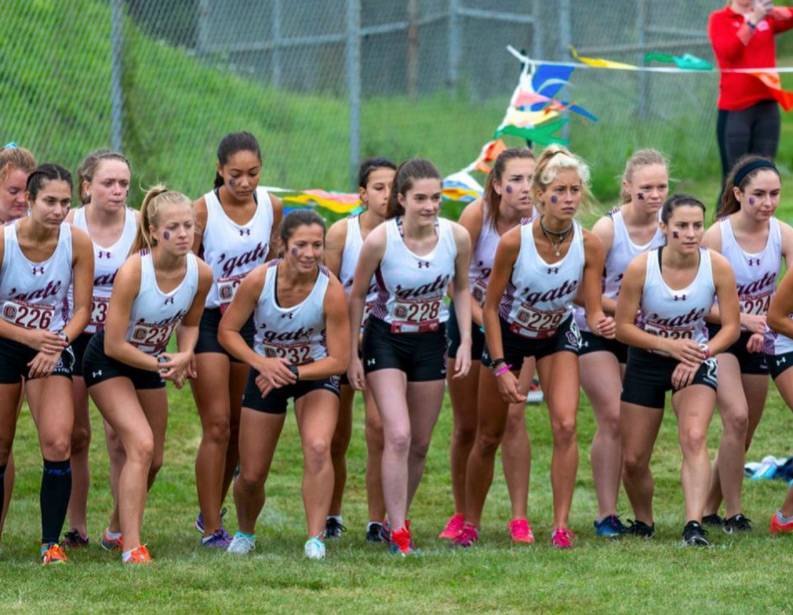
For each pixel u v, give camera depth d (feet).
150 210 72.74
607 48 184.44
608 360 82.02
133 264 72.84
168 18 151.02
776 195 79.56
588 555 72.13
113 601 62.08
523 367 82.33
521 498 81.82
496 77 186.50
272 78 162.50
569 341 78.89
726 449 80.94
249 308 75.15
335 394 75.92
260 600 62.18
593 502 95.66
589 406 117.50
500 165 80.33
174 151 145.28
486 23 184.34
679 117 197.77
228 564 70.33
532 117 108.27
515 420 81.51
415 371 78.18
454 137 177.58
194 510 92.89
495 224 82.07
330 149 162.81
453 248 76.64
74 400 79.51
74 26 140.87
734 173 81.30
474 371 82.99
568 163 74.54
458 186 110.52
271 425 75.72
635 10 194.08
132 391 74.54
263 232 82.02
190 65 151.43
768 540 76.33
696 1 201.16
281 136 158.71
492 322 77.82
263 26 161.58
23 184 77.25
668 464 104.27
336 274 82.94
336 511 85.46
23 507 91.91
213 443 78.95
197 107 149.79
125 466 72.49
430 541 82.33
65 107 136.56
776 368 79.97
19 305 73.20
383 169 81.35
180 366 74.49
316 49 166.81
